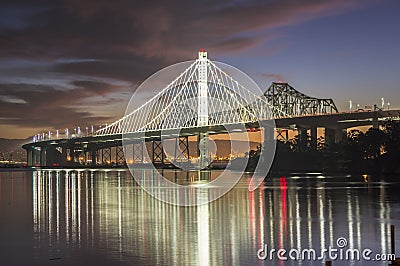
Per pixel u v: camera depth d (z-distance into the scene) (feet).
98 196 312.09
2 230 175.63
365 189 309.83
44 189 390.83
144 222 186.50
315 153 598.75
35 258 131.34
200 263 122.21
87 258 129.80
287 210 212.43
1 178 613.93
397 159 481.87
